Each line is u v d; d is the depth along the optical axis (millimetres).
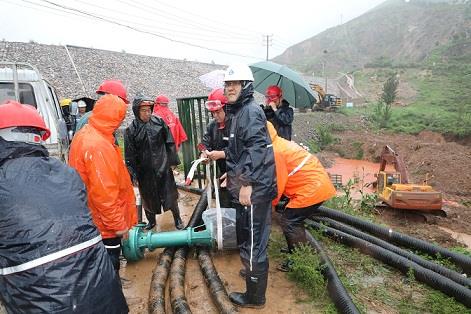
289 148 3787
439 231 7016
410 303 3527
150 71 32938
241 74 2951
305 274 3572
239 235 3207
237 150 3080
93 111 3010
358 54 121125
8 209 1791
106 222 2936
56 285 1778
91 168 2826
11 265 1773
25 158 1946
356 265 4289
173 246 4184
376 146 24953
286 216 3855
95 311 1902
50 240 1803
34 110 2104
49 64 25391
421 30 108312
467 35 86188
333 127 32750
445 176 17281
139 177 4852
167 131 4848
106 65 29438
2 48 24547
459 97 46812
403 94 53219
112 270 2074
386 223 7363
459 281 3822
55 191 1921
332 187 3828
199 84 35250
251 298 3234
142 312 3305
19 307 1800
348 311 3041
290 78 5055
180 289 3393
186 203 6289
